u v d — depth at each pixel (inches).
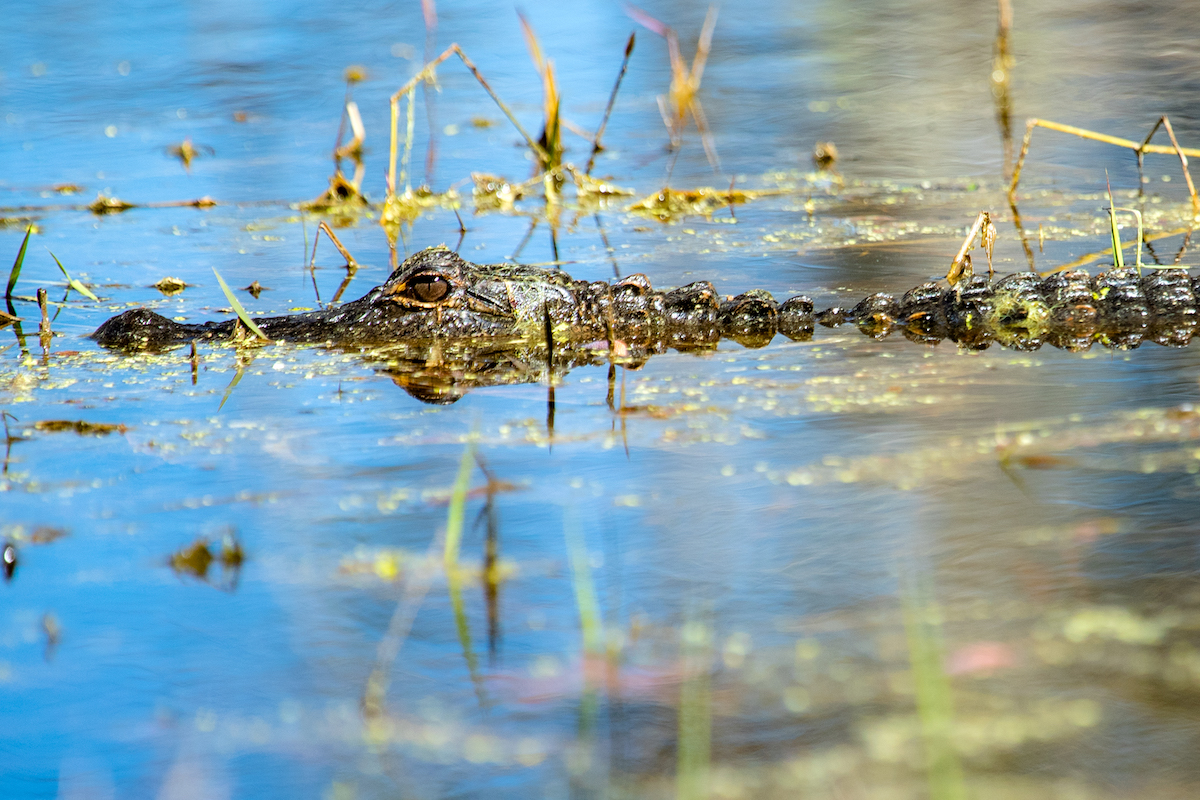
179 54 1553.9
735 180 1072.8
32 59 1534.2
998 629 310.7
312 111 1312.7
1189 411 463.2
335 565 360.8
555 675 302.7
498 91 1373.0
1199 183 968.3
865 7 1861.5
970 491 396.8
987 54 1520.7
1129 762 259.3
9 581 352.2
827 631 314.2
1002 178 1029.8
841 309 674.2
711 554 359.9
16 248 884.6
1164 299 637.3
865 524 375.6
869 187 1027.9
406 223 965.2
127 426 489.7
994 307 637.9
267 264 835.4
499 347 625.0
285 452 457.1
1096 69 1403.8
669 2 1878.7
